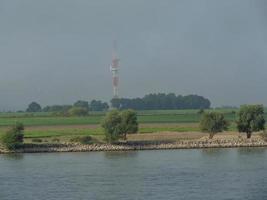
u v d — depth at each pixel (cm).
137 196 12450
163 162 18275
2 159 19975
